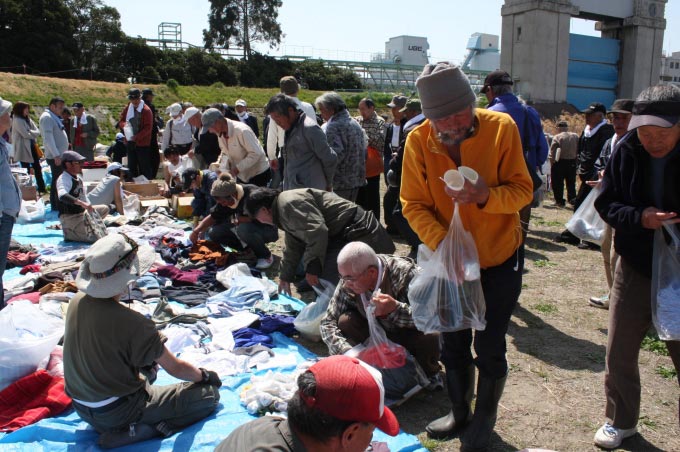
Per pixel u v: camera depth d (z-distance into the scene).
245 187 6.29
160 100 34.91
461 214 2.73
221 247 6.78
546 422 3.43
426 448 3.06
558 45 35.03
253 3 63.91
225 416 3.30
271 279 6.12
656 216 2.54
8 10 41.50
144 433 3.04
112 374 2.82
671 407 3.56
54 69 44.16
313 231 4.31
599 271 6.61
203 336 4.39
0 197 4.55
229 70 54.47
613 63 37.62
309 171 6.00
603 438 3.12
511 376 4.02
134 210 9.07
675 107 2.40
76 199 7.20
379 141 7.90
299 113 5.98
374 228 4.64
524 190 2.62
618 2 36.56
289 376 3.69
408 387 3.56
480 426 2.95
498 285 2.79
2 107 4.48
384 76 70.00
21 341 3.54
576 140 10.75
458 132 2.54
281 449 1.61
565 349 4.46
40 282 5.35
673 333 2.52
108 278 2.74
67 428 3.13
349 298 3.64
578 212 4.85
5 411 3.33
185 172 8.01
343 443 1.55
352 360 1.65
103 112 29.41
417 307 2.80
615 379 3.02
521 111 5.20
